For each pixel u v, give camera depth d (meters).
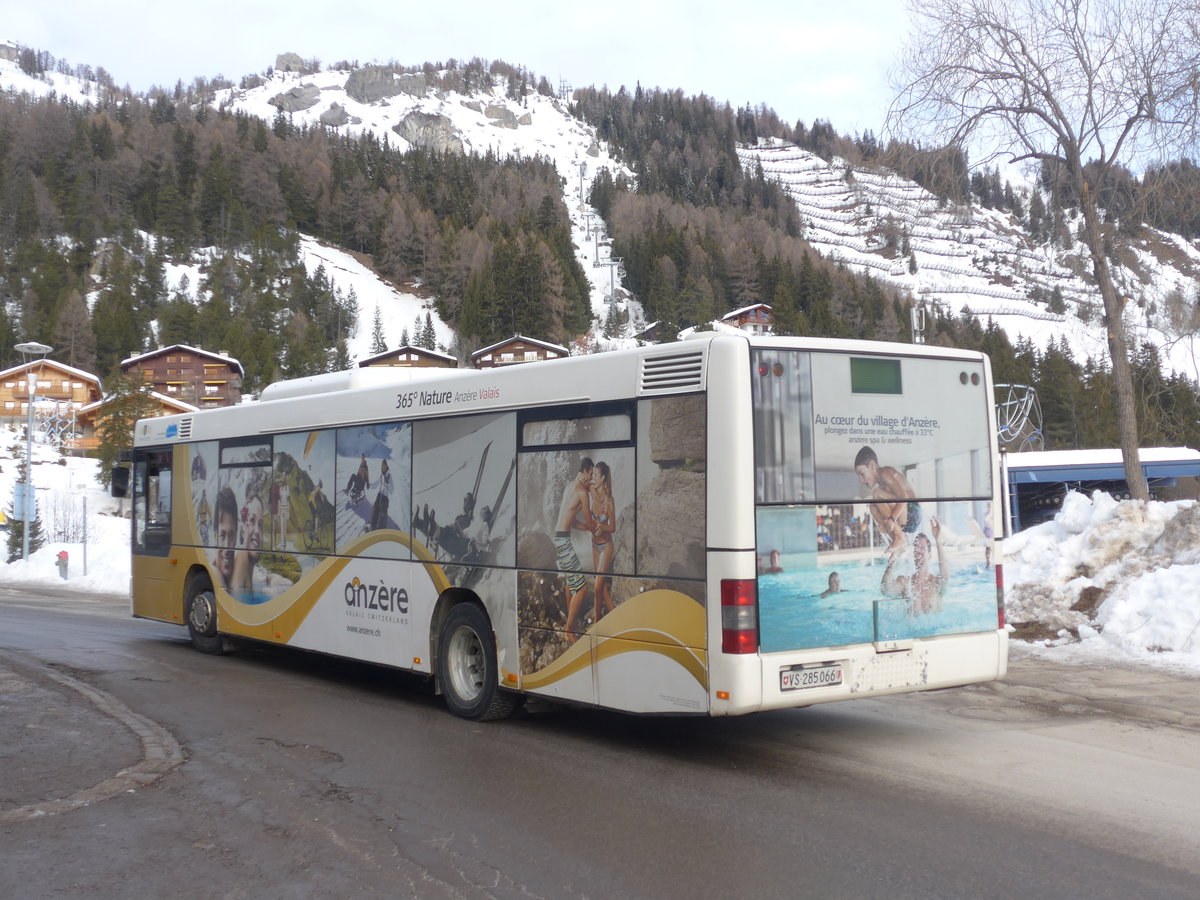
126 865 5.23
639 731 8.34
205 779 6.89
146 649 13.41
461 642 8.91
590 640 7.54
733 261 146.88
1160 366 17.89
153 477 13.88
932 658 7.39
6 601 21.03
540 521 8.03
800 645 6.80
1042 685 9.80
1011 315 160.12
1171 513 13.12
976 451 7.79
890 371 7.38
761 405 6.80
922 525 7.43
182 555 13.14
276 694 10.16
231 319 135.75
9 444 78.38
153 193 174.62
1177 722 8.29
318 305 154.88
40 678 10.71
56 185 173.25
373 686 10.65
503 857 5.28
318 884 4.94
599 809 6.12
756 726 8.44
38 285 136.50
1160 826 5.66
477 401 8.71
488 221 178.00
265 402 11.77
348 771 7.09
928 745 7.67
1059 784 6.53
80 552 30.05
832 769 7.00
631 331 139.50
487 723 8.68
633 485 7.27
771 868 5.05
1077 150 17.91
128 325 125.31
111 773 7.00
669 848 5.38
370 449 9.99
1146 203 17.44
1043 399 84.56
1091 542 13.03
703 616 6.73
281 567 11.27
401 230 185.88
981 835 5.53
